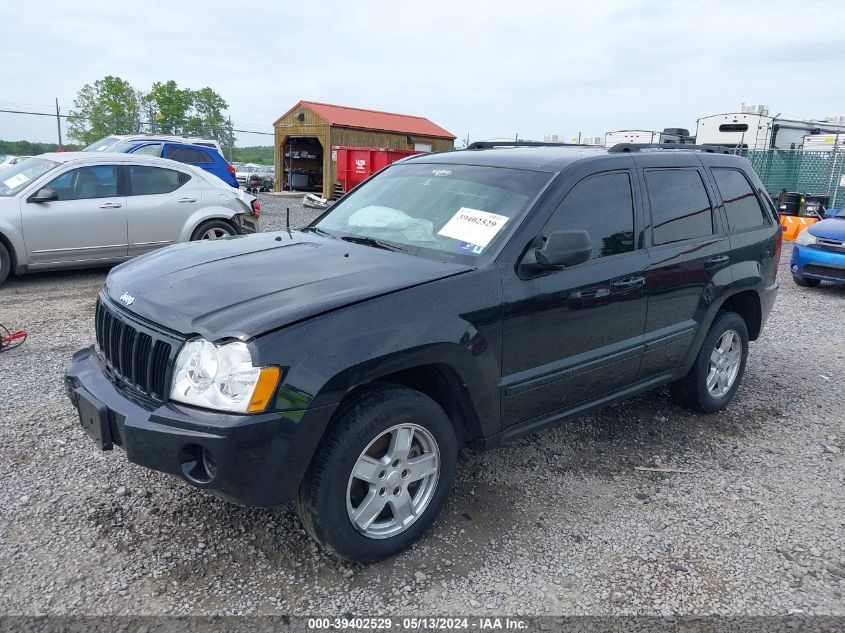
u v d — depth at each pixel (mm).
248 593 2852
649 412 5074
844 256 9812
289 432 2654
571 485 3910
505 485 3873
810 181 21031
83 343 6082
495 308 3285
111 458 3930
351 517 2936
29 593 2783
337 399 2758
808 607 2908
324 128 25453
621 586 3008
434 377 3307
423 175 4320
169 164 9508
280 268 3318
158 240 9305
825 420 5059
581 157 3994
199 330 2719
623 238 4008
